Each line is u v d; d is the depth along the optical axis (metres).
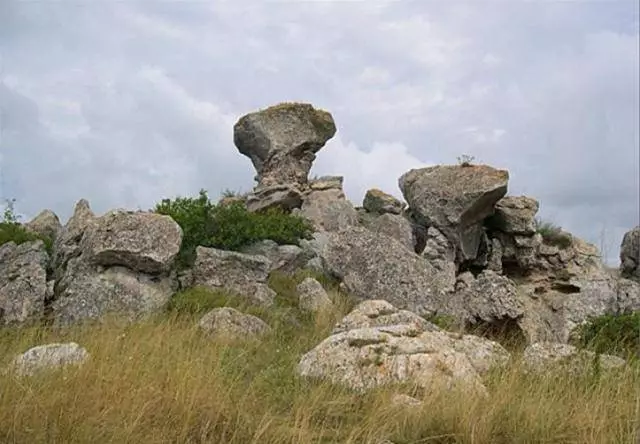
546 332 16.98
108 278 14.02
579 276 20.12
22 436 6.58
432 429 7.54
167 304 14.08
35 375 8.16
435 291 16.53
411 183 21.66
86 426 6.78
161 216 14.74
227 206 19.70
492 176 20.22
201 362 8.95
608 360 10.48
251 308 14.26
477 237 20.59
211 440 7.07
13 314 13.47
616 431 7.57
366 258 16.88
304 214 22.25
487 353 10.69
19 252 14.99
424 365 9.29
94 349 9.59
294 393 8.73
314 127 24.50
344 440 7.38
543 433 7.50
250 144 24.69
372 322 11.55
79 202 16.14
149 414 7.21
